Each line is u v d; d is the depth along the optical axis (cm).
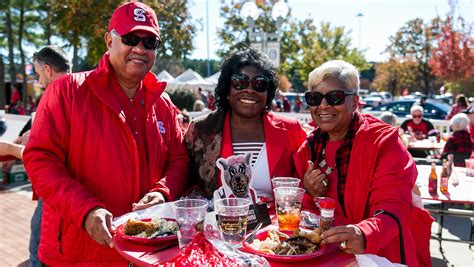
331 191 233
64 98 230
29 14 2262
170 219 216
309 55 2370
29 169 219
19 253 455
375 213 194
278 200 206
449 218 648
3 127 512
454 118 675
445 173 445
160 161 257
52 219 234
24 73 2333
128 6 236
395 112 1560
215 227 195
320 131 253
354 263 175
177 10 1627
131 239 191
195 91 2144
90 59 1550
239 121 281
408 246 211
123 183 235
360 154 218
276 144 272
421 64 3394
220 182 269
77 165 232
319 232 190
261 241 193
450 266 468
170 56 1728
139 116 249
